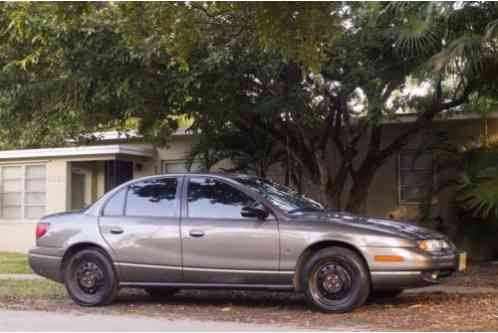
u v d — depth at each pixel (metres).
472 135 16.62
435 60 11.52
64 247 10.34
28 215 20.61
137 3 10.35
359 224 9.38
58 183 20.08
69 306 10.38
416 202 17.36
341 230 9.24
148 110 12.70
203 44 11.83
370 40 12.71
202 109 13.30
